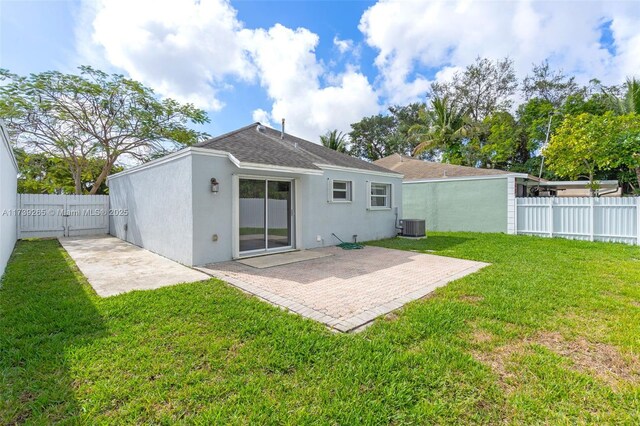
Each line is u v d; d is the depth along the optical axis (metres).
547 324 3.66
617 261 7.21
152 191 8.95
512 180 13.09
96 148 17.03
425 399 2.34
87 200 13.86
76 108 15.83
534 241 10.66
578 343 3.23
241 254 7.81
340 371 2.69
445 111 24.23
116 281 5.60
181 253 7.28
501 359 2.92
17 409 2.19
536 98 22.84
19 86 14.22
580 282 5.39
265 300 4.61
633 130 11.04
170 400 2.30
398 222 12.86
